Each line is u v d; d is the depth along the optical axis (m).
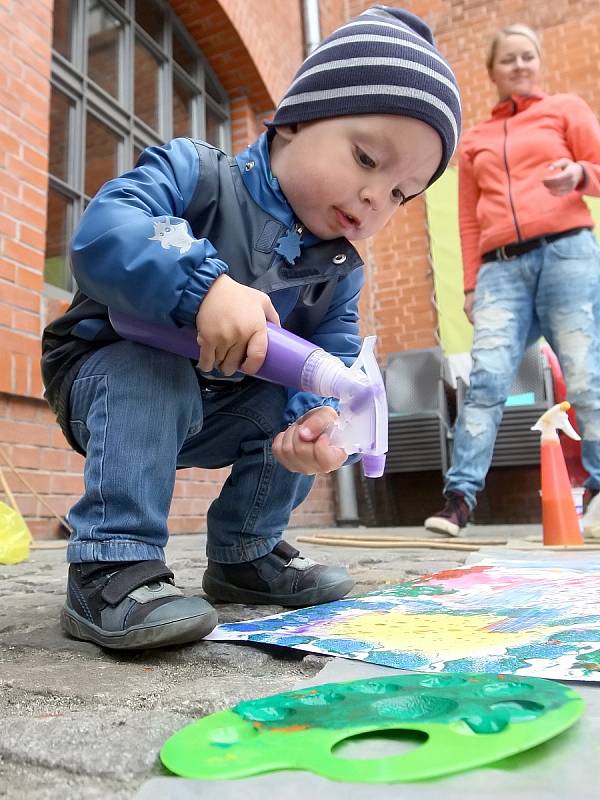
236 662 0.64
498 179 2.21
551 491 1.83
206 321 0.66
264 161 0.84
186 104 3.80
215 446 0.99
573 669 0.54
